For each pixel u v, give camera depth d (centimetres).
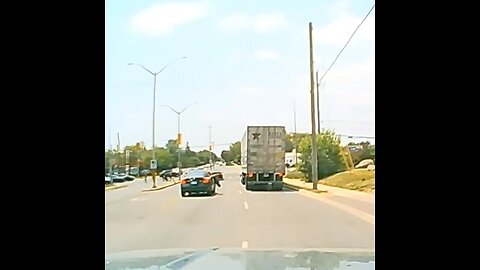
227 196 2597
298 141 3706
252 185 3225
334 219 1442
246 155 3297
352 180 2264
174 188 2778
